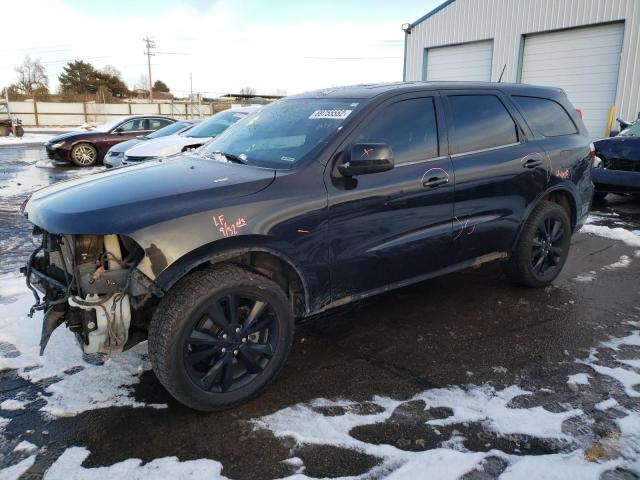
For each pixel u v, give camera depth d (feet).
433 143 11.72
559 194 14.93
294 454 7.99
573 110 15.58
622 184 24.43
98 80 258.37
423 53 63.82
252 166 10.40
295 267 9.57
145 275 8.13
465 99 12.68
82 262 8.44
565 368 10.46
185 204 8.63
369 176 10.45
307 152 10.24
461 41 58.85
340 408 9.17
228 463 7.81
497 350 11.25
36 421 8.81
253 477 7.51
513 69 53.93
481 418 8.80
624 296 14.37
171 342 8.26
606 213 25.55
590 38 47.73
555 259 14.83
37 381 10.00
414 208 11.10
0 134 91.25
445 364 10.68
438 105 12.06
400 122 11.30
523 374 10.24
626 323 12.58
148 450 8.11
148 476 7.52
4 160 52.31
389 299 14.20
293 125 11.46
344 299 10.70
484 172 12.35
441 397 9.46
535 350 11.24
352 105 11.12
